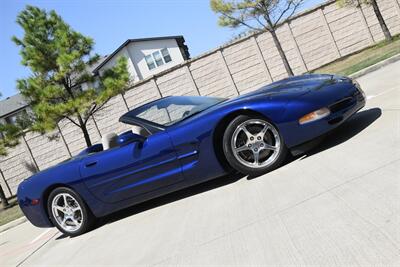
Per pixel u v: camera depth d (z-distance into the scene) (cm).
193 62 1903
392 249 212
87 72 1504
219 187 470
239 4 1680
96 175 498
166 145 454
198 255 300
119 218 540
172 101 511
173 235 368
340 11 1878
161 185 470
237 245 290
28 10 1445
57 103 1479
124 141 466
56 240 584
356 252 222
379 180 300
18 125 1636
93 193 508
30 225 931
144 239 394
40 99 1444
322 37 1892
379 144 378
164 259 319
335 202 295
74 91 1535
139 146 471
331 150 423
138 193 484
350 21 1883
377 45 1769
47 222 553
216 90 1911
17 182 1897
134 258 350
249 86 1906
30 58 1420
